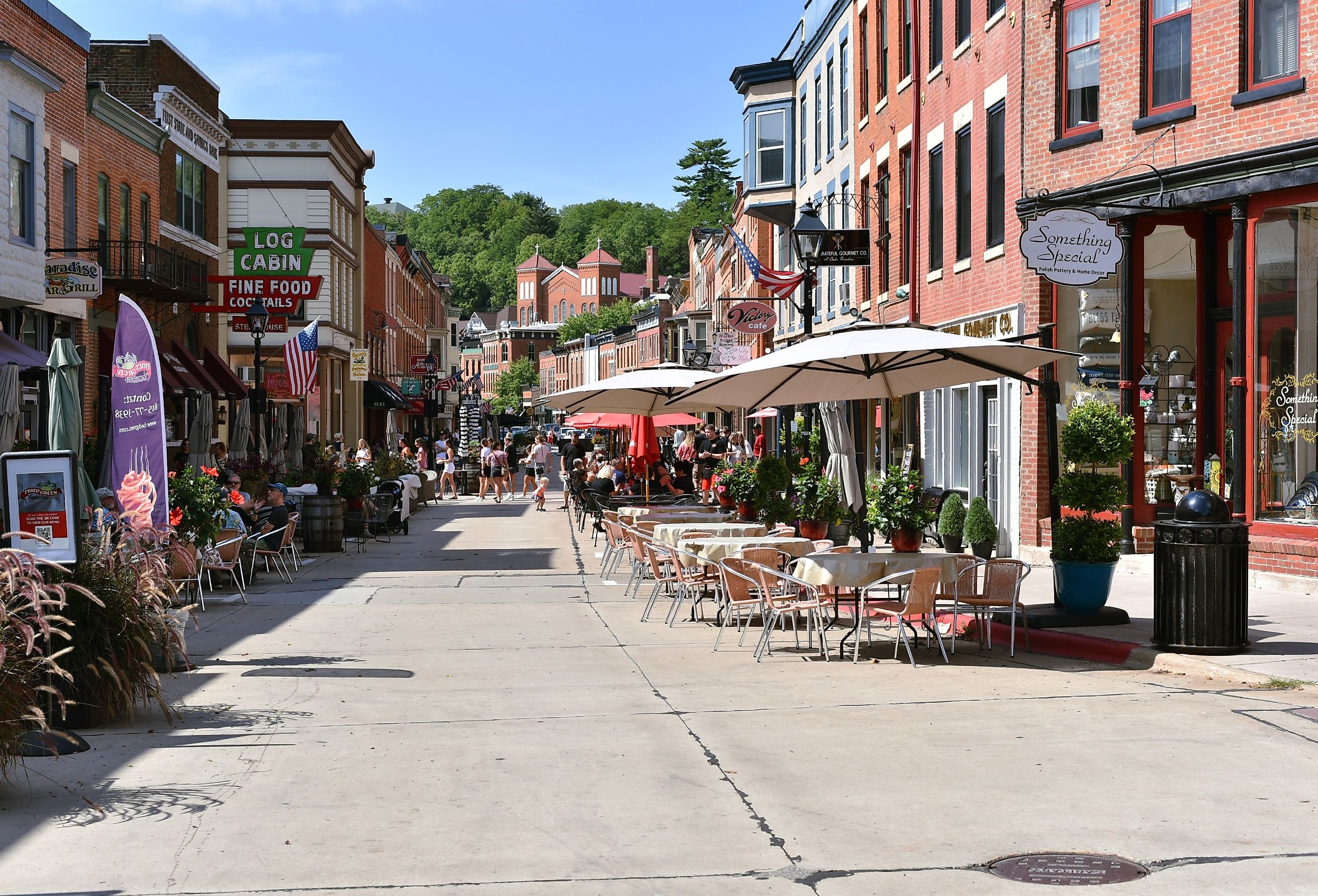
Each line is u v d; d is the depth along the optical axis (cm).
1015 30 1964
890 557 1198
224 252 5028
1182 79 1666
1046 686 1021
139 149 3184
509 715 936
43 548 891
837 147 3281
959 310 2284
